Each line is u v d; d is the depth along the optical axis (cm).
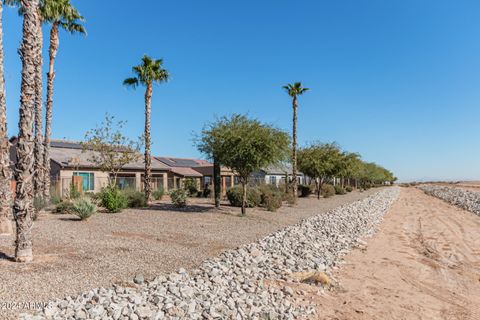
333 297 839
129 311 580
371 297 853
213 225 1477
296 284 887
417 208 3328
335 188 4509
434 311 784
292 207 2461
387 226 2095
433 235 1792
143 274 750
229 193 2286
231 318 654
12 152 2925
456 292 915
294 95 3247
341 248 1348
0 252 848
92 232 1170
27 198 775
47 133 2102
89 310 550
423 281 1000
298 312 732
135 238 1113
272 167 2167
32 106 795
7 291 589
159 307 619
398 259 1245
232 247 1077
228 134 1844
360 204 2933
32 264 754
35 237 1038
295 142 3188
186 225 1438
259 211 2064
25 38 787
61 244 963
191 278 779
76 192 2264
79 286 645
